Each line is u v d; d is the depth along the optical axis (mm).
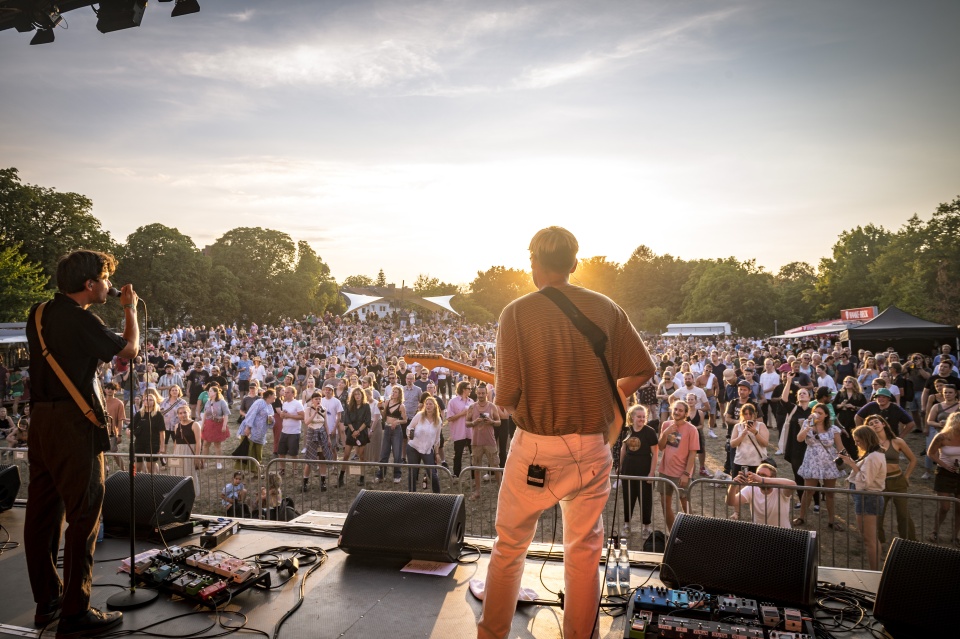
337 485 10711
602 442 2668
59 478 3314
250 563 3939
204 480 9680
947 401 10531
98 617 3350
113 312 39906
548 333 2586
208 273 56750
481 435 9859
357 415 10812
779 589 3504
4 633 3340
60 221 41469
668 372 13461
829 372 20203
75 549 3299
